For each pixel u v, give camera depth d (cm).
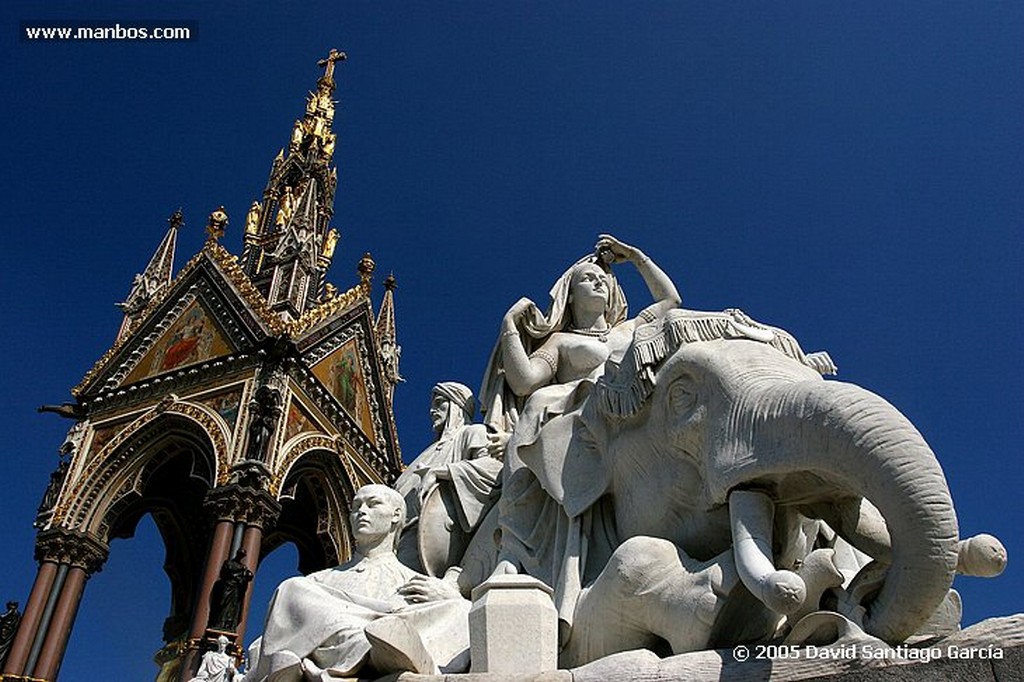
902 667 233
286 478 3184
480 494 470
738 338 349
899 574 247
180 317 3697
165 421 3381
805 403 280
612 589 307
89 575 3272
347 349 3822
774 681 246
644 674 263
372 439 3862
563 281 570
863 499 297
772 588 251
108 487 3369
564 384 497
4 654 2927
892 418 259
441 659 346
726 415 312
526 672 294
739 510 293
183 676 2428
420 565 474
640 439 358
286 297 3769
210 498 3006
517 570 402
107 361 3688
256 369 3338
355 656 319
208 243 3819
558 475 395
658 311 563
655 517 347
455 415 603
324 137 4966
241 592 2561
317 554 3909
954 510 248
